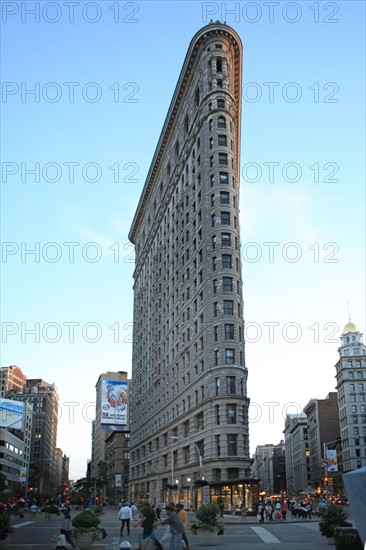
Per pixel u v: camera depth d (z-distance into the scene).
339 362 158.88
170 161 108.88
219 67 87.62
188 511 74.25
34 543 27.59
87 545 23.64
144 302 128.88
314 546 24.55
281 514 54.38
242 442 67.88
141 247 137.88
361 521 14.14
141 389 125.44
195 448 76.44
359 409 150.00
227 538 29.78
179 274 94.31
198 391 76.88
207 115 84.31
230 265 75.75
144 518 18.81
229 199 79.19
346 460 149.25
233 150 83.94
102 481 187.75
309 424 196.62
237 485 61.41
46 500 142.75
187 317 87.44
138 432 125.44
